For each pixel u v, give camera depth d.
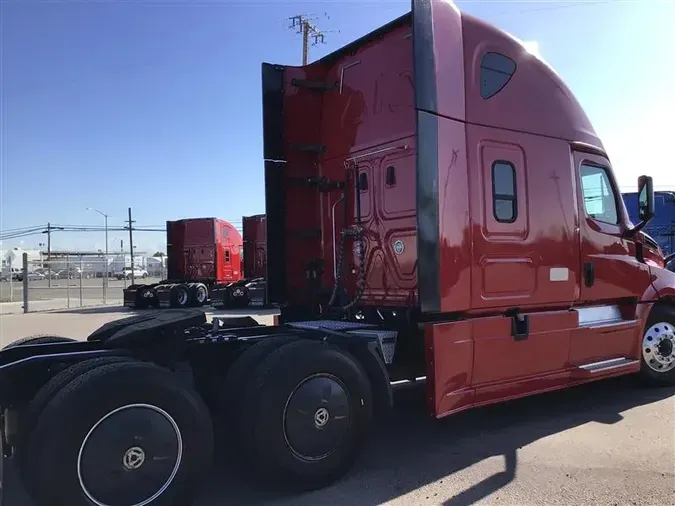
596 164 6.25
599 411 6.08
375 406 4.61
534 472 4.43
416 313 5.12
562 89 6.00
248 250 23.72
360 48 5.79
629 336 6.40
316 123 6.31
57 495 3.23
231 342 4.56
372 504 3.91
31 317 19.52
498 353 5.07
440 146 4.73
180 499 3.59
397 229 5.27
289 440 3.99
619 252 6.43
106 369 3.48
